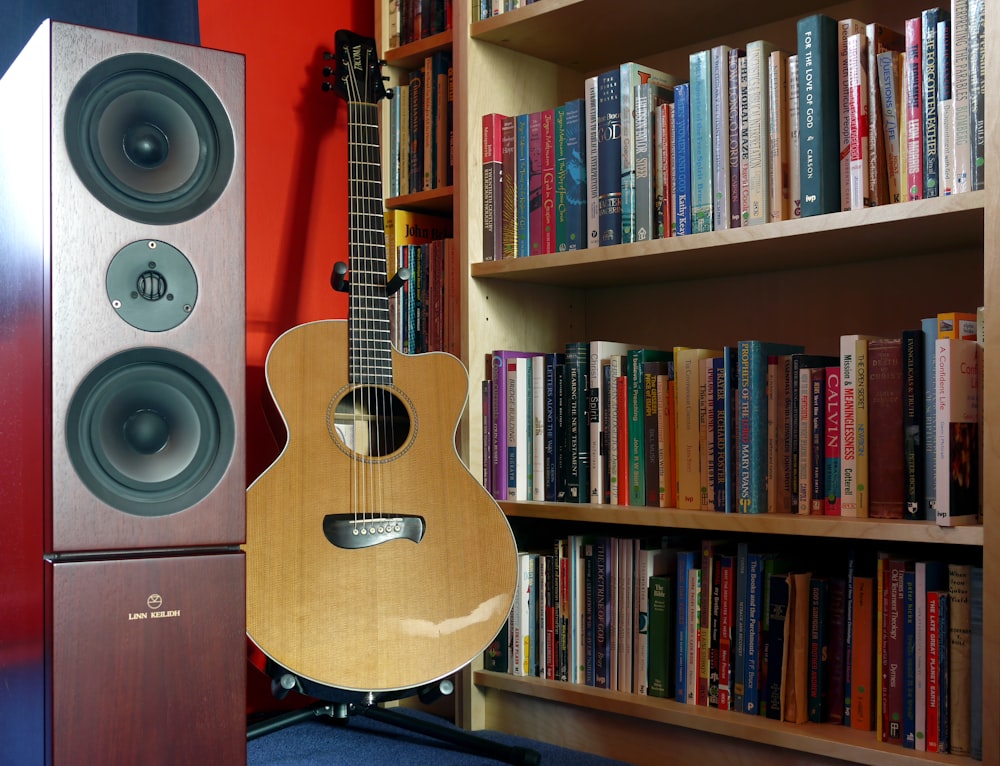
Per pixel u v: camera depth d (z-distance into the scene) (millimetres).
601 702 1560
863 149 1363
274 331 1938
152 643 1005
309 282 1996
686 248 1512
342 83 1732
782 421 1463
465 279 1787
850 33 1386
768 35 1750
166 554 1041
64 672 958
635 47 1866
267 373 1451
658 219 1591
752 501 1446
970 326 1287
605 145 1642
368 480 1455
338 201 2049
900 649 1306
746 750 1431
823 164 1380
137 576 1002
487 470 1784
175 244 1056
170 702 1010
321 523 1402
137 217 1037
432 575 1439
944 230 1363
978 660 1235
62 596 962
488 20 1774
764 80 1452
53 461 972
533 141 1750
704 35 1807
